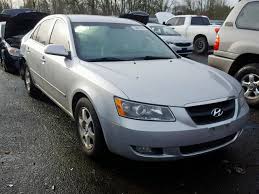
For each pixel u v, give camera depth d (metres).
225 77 4.22
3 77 8.98
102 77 3.78
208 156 4.10
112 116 3.45
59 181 3.55
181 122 3.32
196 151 3.47
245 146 4.42
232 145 4.44
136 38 5.07
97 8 36.75
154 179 3.59
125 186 3.46
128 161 3.97
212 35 15.31
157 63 4.47
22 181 3.55
